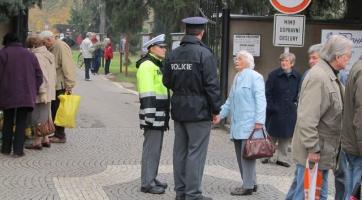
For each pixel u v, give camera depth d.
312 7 15.11
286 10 10.45
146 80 8.06
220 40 13.91
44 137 11.30
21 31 14.27
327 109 6.14
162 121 8.18
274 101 10.41
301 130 6.12
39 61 10.80
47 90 10.86
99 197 7.96
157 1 24.27
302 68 13.62
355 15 14.42
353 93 5.91
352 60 13.04
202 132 7.62
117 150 11.42
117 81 28.81
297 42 10.67
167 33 24.00
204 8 16.28
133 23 27.36
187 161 7.66
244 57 8.34
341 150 6.25
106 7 27.75
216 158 10.88
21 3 11.28
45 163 10.02
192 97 7.53
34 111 10.99
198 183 7.68
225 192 8.49
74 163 10.10
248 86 8.16
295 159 6.38
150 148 8.23
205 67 7.46
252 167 8.30
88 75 28.39
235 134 8.24
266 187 8.85
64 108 11.66
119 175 9.34
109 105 18.77
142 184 8.30
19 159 10.26
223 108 8.46
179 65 7.55
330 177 9.32
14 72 10.20
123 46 37.19
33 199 7.73
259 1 17.88
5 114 10.48
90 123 14.89
